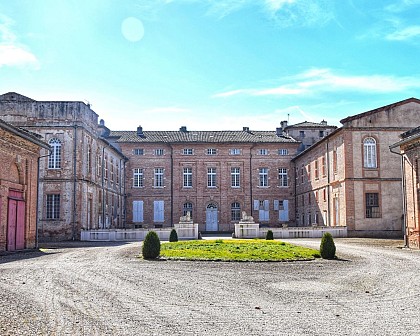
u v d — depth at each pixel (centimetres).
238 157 5766
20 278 1397
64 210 3706
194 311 973
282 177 5794
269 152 5800
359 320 900
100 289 1221
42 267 1680
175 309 991
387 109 3975
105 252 2347
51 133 3766
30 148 2709
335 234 3878
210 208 5716
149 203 5678
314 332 812
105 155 4650
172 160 5725
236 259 1919
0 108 3772
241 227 3953
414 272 1600
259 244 2722
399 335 794
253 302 1070
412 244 2708
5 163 2403
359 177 3919
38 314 930
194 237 3844
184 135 5975
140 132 6006
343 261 1939
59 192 3716
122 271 1588
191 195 5703
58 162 3756
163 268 1677
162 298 1109
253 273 1560
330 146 4369
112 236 3731
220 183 5728
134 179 5716
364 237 3831
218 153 5762
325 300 1098
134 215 5659
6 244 2409
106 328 830
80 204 3734
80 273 1522
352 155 3938
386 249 2553
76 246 2916
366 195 3922
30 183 2711
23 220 2633
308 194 5184
